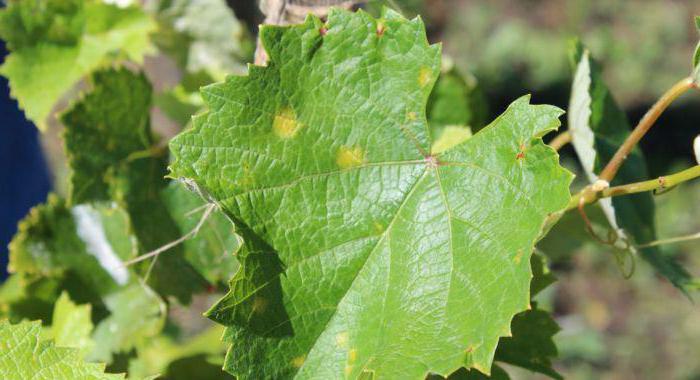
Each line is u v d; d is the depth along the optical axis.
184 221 0.71
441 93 0.79
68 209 0.73
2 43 0.96
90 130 0.71
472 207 0.59
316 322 0.59
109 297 0.73
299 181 0.60
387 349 0.59
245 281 0.58
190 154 0.59
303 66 0.60
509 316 0.58
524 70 2.94
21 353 0.58
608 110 0.70
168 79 1.05
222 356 0.74
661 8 3.08
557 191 0.58
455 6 3.13
